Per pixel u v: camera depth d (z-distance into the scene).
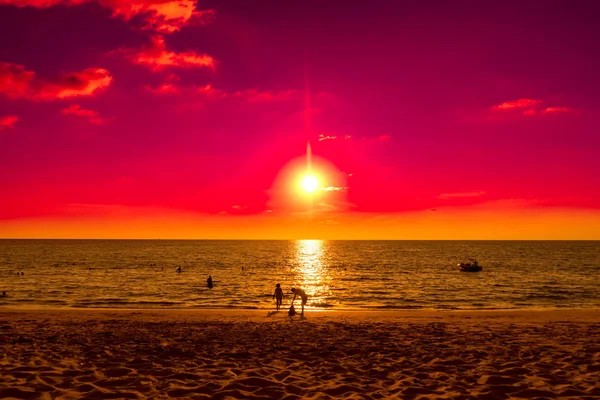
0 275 58.66
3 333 13.95
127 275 60.16
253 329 15.54
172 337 13.50
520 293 40.84
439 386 7.86
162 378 8.27
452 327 16.28
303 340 13.14
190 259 109.38
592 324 17.45
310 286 47.47
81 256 118.94
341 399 7.09
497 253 156.12
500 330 15.47
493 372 8.88
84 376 8.27
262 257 125.31
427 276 62.31
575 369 9.08
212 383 7.87
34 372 8.48
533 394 7.33
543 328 16.02
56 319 18.30
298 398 7.12
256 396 7.17
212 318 19.52
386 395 7.33
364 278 58.84
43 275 59.06
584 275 64.06
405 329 15.68
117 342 12.42
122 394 7.17
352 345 12.26
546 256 132.00
